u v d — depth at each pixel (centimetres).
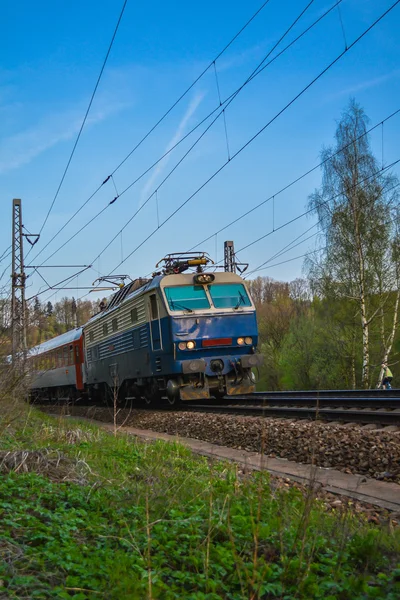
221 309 1756
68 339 2998
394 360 3328
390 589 403
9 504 555
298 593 399
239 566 425
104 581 402
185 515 558
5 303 1141
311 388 3703
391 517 618
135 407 2291
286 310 5103
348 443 975
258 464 963
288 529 516
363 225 3073
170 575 432
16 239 2886
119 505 607
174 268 1867
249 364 1739
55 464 764
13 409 1070
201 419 1497
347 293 3178
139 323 1912
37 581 393
